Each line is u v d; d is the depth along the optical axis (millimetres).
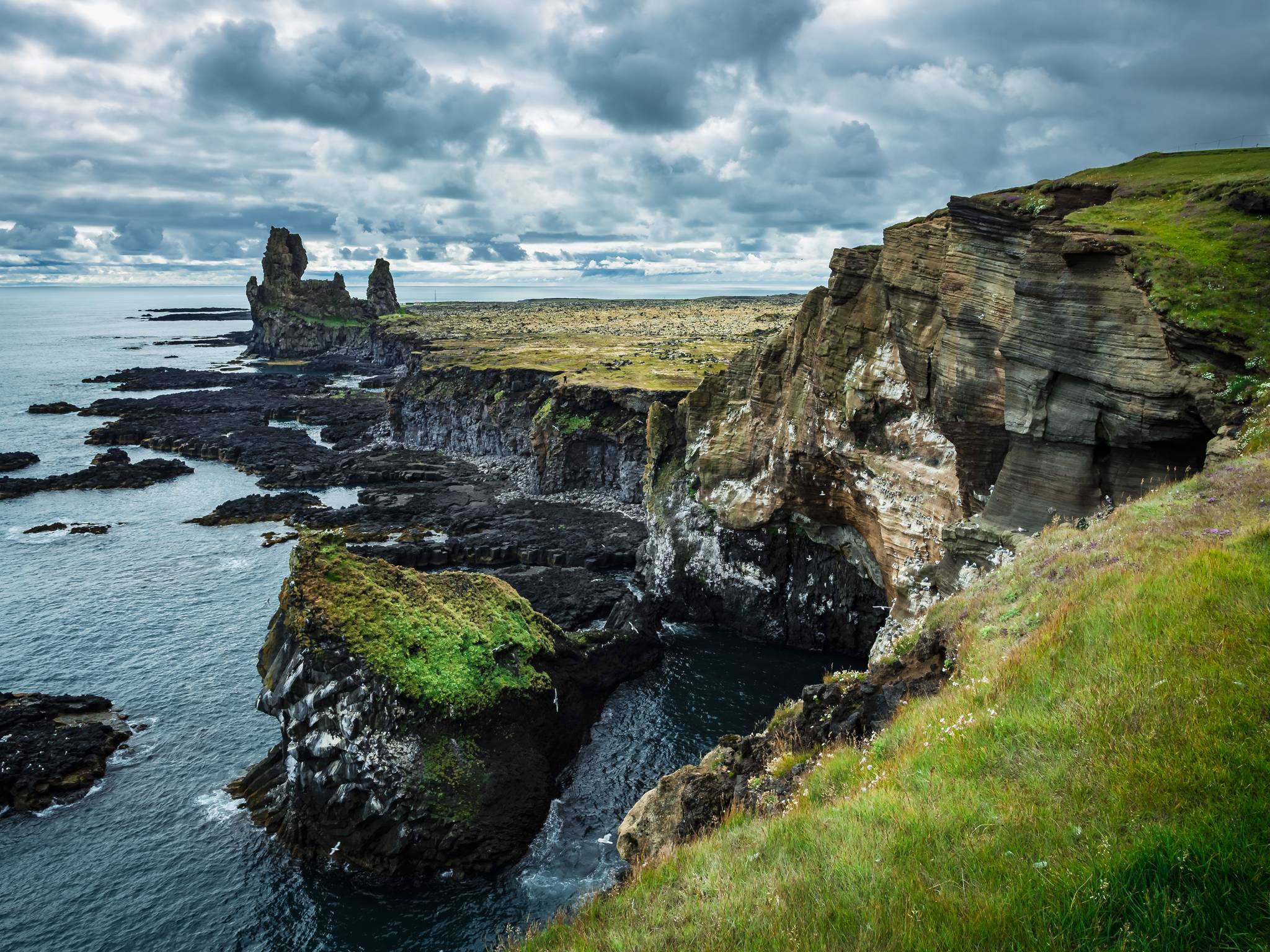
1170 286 28984
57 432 140750
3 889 35031
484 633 44156
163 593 68688
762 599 63000
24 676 53719
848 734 18812
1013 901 8141
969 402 39875
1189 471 30375
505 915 33844
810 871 10352
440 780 37969
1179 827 8289
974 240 38812
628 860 20922
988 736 12422
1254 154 39812
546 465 101000
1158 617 13164
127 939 32500
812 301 56250
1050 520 34594
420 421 131375
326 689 38469
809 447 55312
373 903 34688
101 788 42000
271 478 108625
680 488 69625
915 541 46688
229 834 38781
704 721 49281
